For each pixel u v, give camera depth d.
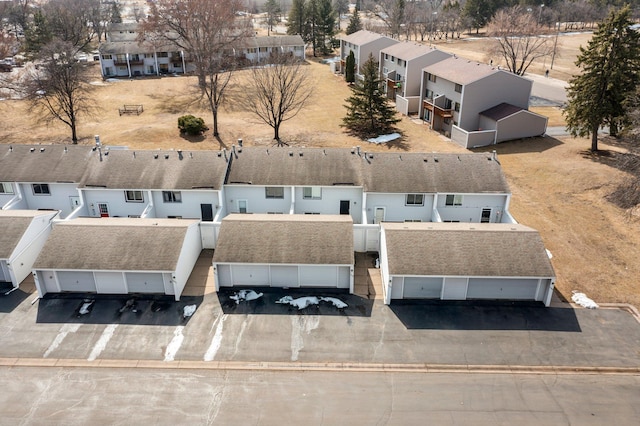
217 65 61.97
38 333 24.66
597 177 41.19
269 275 27.98
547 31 111.56
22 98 65.56
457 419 20.03
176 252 27.39
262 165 35.38
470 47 103.62
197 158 35.81
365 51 73.75
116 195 34.69
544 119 51.03
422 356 23.33
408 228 28.81
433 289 27.14
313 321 25.56
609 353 23.62
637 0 121.50
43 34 87.75
